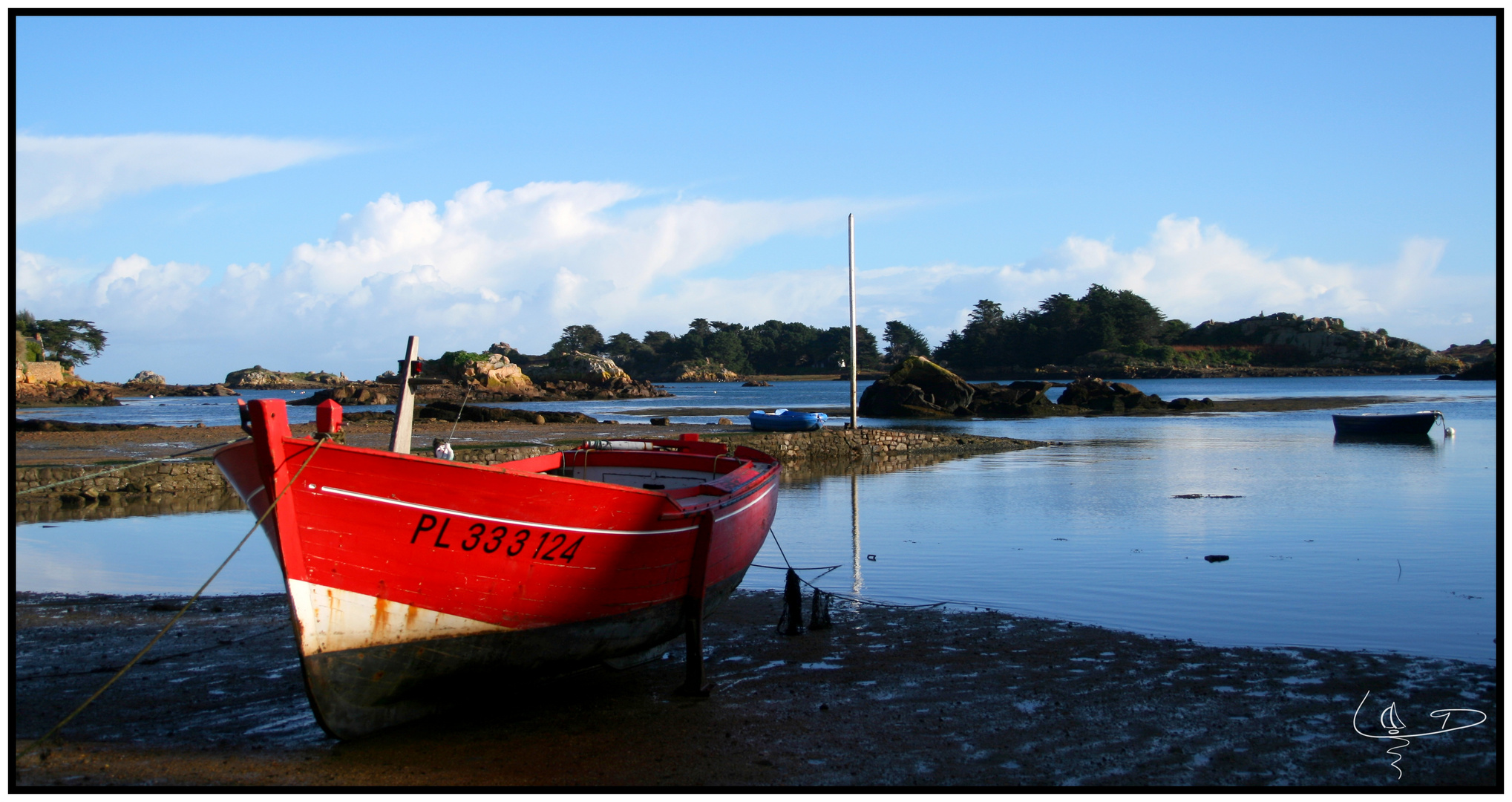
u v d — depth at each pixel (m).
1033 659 8.66
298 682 8.07
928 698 7.61
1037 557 13.84
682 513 7.79
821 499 21.31
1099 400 63.19
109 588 12.02
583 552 7.23
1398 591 11.36
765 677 8.27
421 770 6.19
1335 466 27.42
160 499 21.02
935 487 23.52
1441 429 41.97
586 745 6.66
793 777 6.04
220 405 85.31
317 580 6.30
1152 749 6.49
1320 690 7.66
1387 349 180.50
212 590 11.92
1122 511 18.62
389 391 89.69
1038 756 6.37
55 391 88.44
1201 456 31.39
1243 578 12.19
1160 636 9.46
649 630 8.42
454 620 6.87
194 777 6.02
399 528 6.45
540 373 162.50
